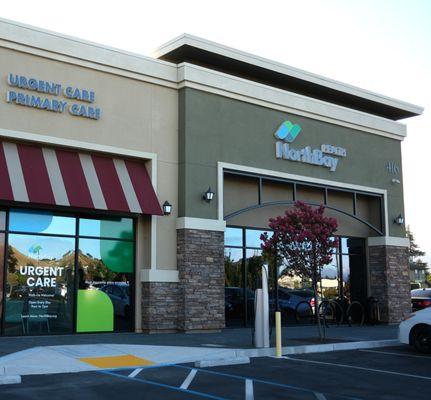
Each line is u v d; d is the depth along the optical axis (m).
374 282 23.27
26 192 14.66
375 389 9.59
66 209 15.98
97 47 16.72
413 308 23.91
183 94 18.09
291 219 15.15
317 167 21.38
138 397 8.59
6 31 15.27
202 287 17.47
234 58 19.39
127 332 16.89
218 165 18.42
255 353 13.20
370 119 23.44
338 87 22.39
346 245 23.08
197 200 17.80
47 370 10.63
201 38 18.53
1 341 14.12
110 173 16.72
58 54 16.08
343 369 11.60
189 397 8.65
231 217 18.59
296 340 15.59
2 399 8.27
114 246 17.03
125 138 17.06
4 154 15.09
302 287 21.28
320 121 21.72
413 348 15.22
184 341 14.84
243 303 19.41
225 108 18.91
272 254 15.62
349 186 22.38
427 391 9.48
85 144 16.27
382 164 23.84
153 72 17.77
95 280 16.58
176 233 17.64
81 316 16.25
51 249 15.95
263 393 9.08
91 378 10.14
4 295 15.08
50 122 15.80
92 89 16.62
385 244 23.17
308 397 8.85
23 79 15.42
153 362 11.81
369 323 22.30
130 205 16.44
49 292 15.80
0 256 15.14
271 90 20.08
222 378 10.31
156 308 16.86
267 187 20.55
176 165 17.97
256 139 19.58
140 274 17.23
